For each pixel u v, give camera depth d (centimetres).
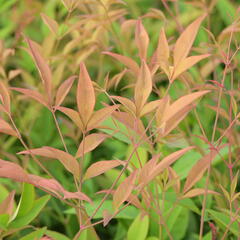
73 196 60
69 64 107
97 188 99
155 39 125
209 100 101
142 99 64
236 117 74
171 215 83
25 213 73
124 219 87
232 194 74
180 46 65
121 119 72
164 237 82
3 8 123
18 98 106
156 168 63
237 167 95
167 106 65
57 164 103
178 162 90
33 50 65
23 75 111
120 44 103
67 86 67
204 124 97
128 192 65
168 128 70
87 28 99
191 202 82
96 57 117
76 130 110
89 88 63
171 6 140
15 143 111
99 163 67
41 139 110
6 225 71
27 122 110
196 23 64
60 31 97
